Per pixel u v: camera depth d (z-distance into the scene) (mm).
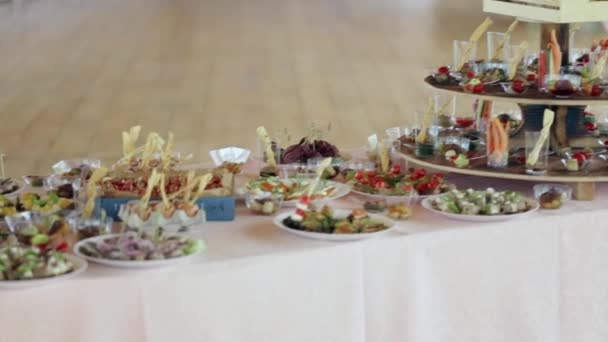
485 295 2502
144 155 2850
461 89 2918
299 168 2955
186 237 2314
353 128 6898
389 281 2381
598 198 2736
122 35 11578
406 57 9891
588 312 2645
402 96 8000
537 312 2574
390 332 2402
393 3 14320
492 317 2525
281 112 7422
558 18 2717
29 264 2080
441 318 2465
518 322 2559
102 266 2193
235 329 2217
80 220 2402
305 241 2377
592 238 2607
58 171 3043
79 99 8023
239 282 2203
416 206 2686
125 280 2100
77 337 2092
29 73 9273
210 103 7777
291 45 10680
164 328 2135
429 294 2434
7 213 2531
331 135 6684
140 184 2686
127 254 2170
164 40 11133
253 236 2428
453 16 12711
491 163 2783
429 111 3031
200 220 2438
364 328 2367
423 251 2402
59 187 2756
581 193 2697
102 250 2201
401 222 2516
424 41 10891
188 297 2146
